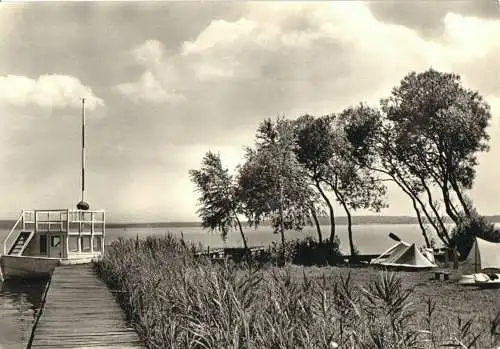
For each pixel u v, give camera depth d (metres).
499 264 19.69
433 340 7.09
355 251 31.28
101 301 14.59
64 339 10.21
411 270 21.80
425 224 31.92
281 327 6.69
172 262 15.17
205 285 9.15
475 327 9.49
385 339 6.52
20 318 19.33
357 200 32.06
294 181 28.58
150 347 9.44
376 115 30.25
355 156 31.44
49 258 27.61
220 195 30.83
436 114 27.72
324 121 31.62
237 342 6.94
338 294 7.63
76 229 29.23
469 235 25.45
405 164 29.55
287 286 7.91
